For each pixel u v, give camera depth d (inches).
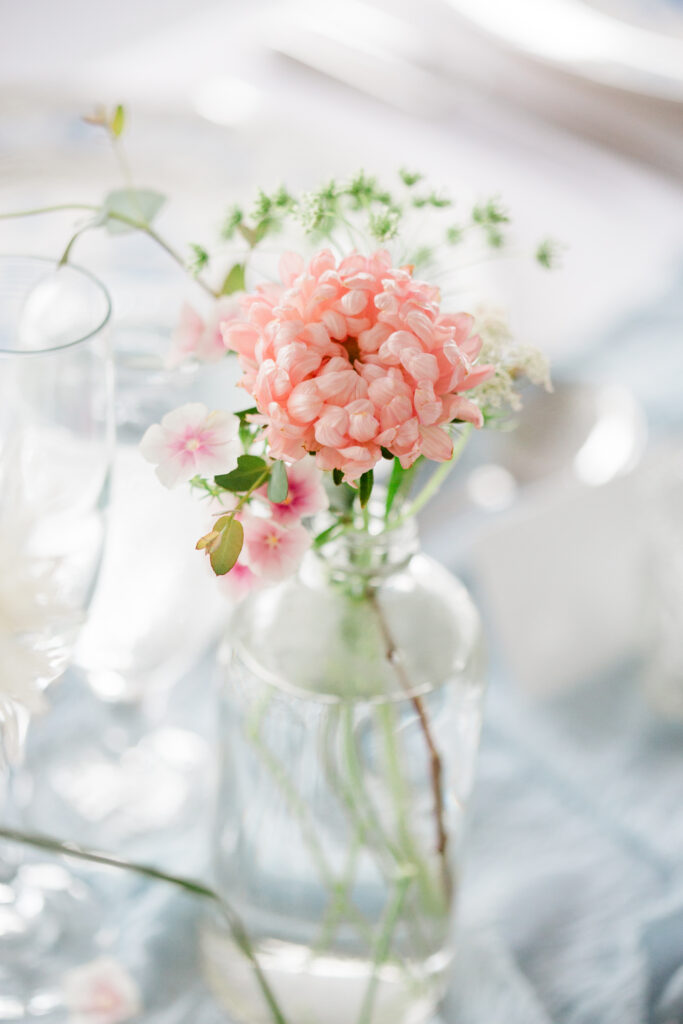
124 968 27.3
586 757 29.8
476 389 21.9
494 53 51.5
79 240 34.1
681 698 30.2
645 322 38.9
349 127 46.4
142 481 26.6
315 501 21.6
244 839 26.0
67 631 23.5
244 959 26.5
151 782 30.7
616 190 45.8
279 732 24.8
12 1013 26.4
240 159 41.0
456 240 23.7
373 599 24.4
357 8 53.3
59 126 40.5
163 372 26.0
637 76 49.0
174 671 30.1
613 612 31.1
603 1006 26.6
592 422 34.7
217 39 52.0
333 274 20.2
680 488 31.2
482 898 28.1
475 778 28.0
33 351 22.2
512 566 31.2
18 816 28.2
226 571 20.9
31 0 52.7
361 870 25.6
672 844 28.6
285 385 19.9
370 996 26.4
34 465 22.6
